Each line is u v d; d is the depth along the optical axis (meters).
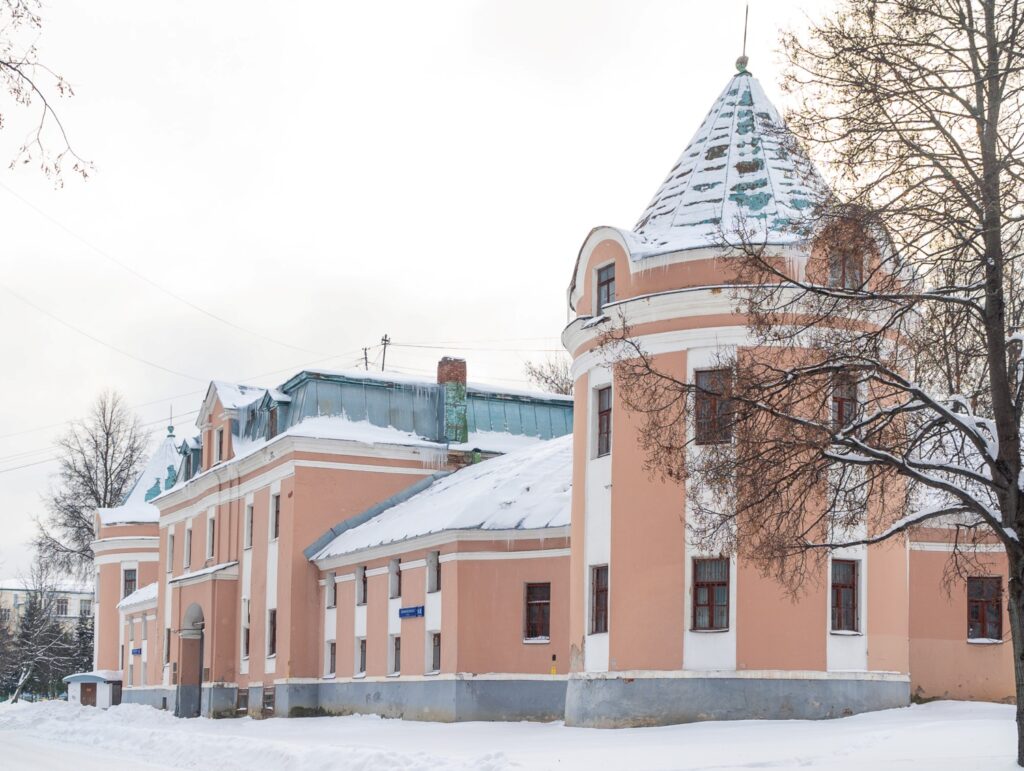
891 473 18.64
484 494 39.94
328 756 24.05
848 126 17.89
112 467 78.50
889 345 21.20
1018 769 16.48
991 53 17.12
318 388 50.25
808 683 27.67
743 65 33.25
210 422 58.97
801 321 19.00
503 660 37.53
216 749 28.78
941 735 20.89
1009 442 16.84
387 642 42.69
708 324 28.77
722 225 29.98
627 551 29.55
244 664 52.00
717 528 19.48
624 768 19.42
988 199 16.78
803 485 18.42
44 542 77.12
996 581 32.56
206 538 57.25
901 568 29.28
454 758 21.70
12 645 91.56
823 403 18.52
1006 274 17.34
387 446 49.53
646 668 28.75
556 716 36.09
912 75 17.64
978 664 32.22
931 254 17.66
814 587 28.02
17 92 12.84
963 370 18.20
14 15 12.91
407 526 42.53
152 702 61.53
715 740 23.12
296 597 47.72
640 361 25.16
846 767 18.08
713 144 31.94
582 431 31.84
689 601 28.47
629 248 30.27
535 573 37.34
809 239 18.80
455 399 51.97
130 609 67.31
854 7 18.08
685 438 21.62
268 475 51.06
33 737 41.25
